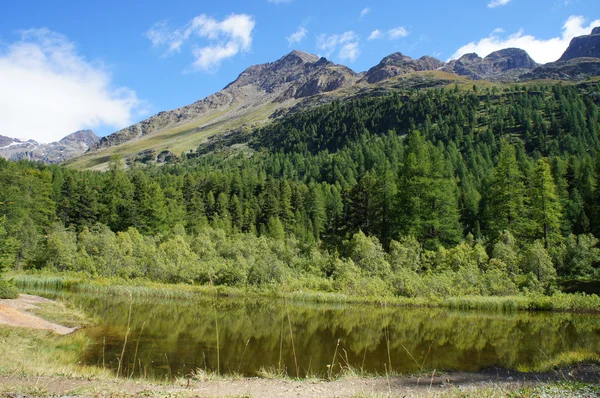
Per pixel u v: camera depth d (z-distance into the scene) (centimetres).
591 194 6169
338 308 3450
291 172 15338
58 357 1650
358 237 4797
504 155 5856
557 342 2133
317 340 2161
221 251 5831
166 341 2067
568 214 6300
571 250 4272
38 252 5759
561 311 3278
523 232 5197
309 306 3547
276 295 4128
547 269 3947
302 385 1325
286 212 9162
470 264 4150
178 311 3089
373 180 6825
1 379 1145
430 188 5403
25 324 2155
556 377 1408
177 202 9656
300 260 5250
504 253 4256
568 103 16000
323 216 9275
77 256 5359
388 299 3734
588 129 13875
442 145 12788
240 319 2809
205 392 1191
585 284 3841
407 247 4709
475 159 11612
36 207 7644
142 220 8012
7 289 2758
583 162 8381
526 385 1280
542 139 13312
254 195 11581
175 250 5197
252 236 6738
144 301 3606
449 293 3756
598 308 3231
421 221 5294
